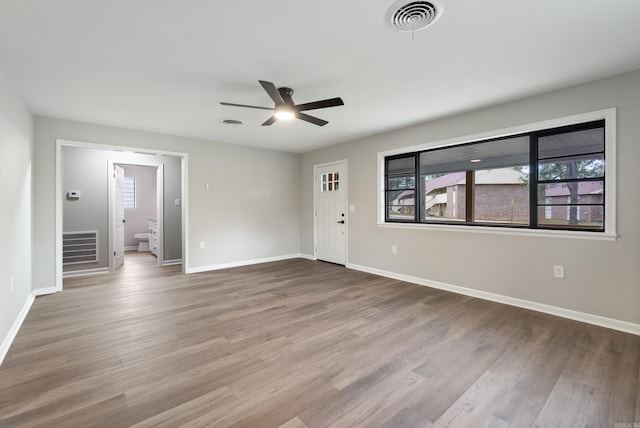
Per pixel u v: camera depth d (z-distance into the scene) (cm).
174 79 279
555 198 320
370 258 507
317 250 621
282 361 223
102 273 510
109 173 527
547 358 227
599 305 286
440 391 188
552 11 183
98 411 169
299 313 321
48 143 391
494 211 388
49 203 392
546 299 319
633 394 183
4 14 184
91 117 391
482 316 311
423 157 440
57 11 181
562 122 303
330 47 226
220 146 543
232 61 247
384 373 208
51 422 160
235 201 563
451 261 399
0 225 237
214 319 304
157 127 441
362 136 502
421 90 307
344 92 312
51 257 395
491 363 220
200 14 186
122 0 172
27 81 280
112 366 216
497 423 160
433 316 312
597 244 287
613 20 192
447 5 178
